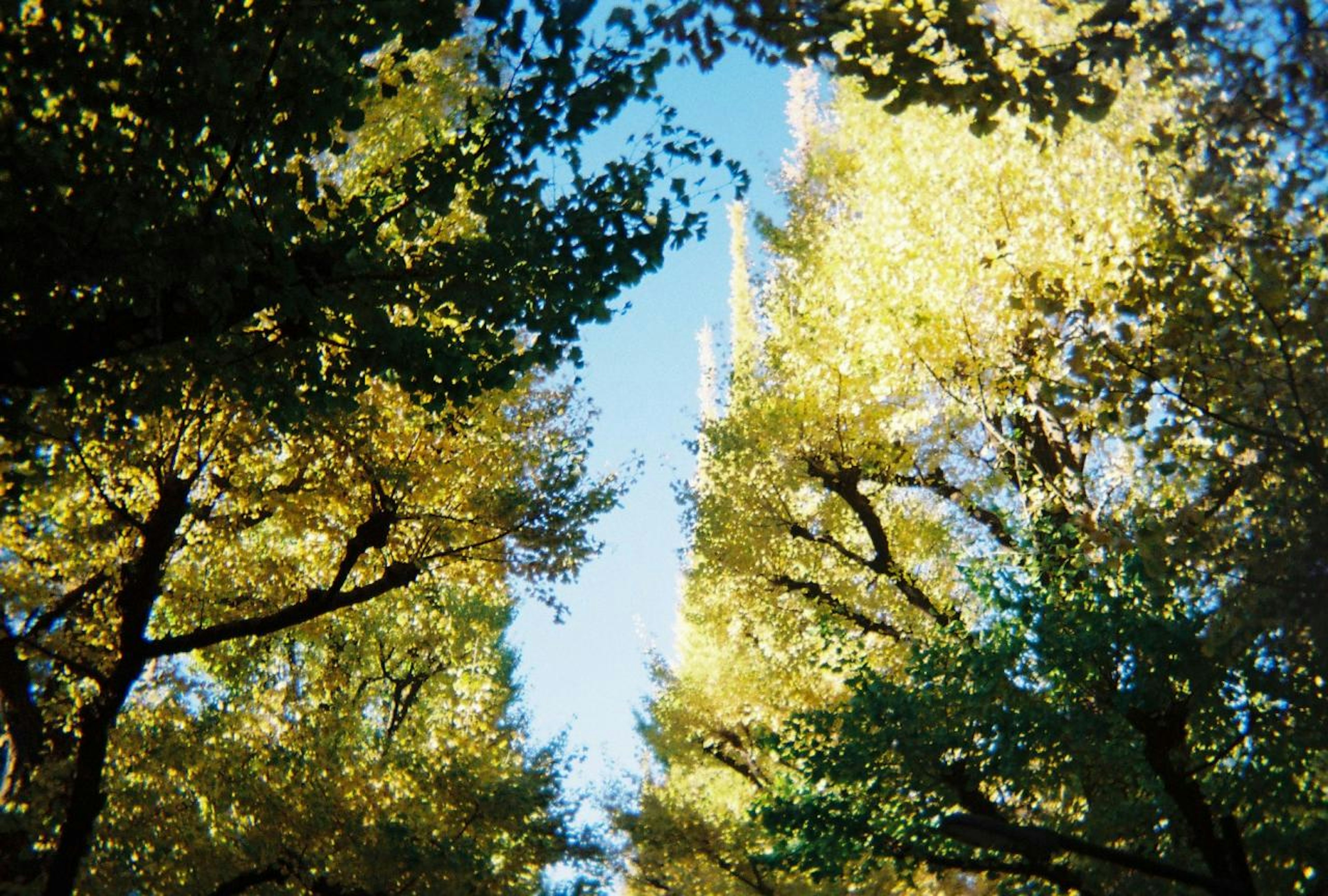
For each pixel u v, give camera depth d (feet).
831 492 53.98
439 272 24.23
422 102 33.06
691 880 66.64
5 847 33.81
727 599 59.98
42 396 26.73
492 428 42.16
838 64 17.79
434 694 60.29
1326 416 20.94
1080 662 28.02
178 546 38.34
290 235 21.54
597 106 22.57
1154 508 27.84
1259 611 21.62
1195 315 21.95
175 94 19.75
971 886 40.60
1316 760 27.78
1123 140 35.12
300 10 18.63
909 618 49.83
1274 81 18.44
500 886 51.65
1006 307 36.83
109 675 36.22
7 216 19.34
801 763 34.88
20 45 18.47
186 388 32.83
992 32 17.33
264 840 44.98
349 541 38.40
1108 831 27.53
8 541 36.96
